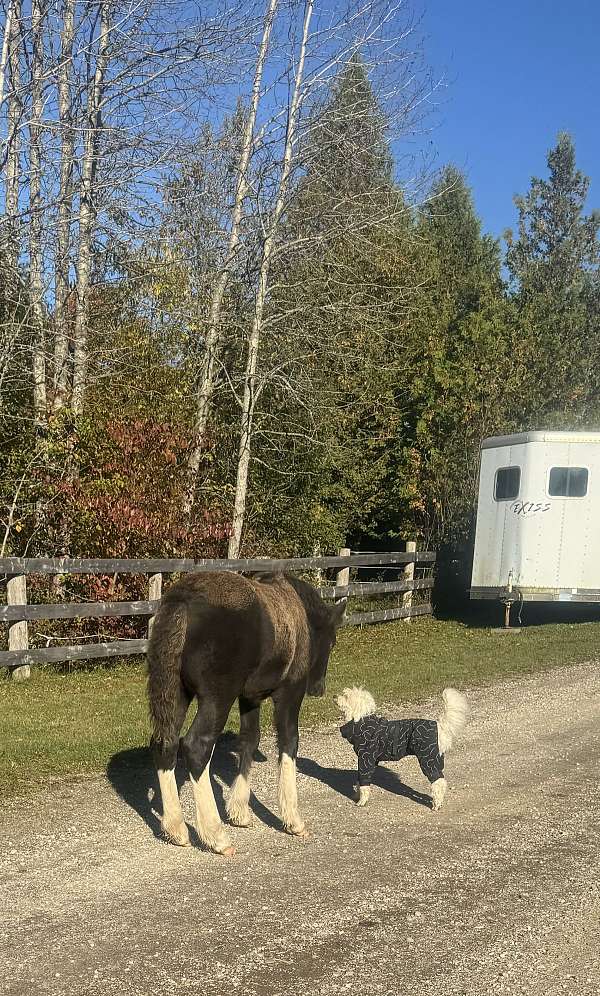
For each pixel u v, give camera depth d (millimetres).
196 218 15805
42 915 4457
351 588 15383
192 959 4023
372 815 6344
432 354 21203
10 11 12008
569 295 43531
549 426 21969
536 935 4387
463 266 35438
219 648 5168
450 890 4938
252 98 15773
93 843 5527
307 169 16469
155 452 13266
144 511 12492
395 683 11523
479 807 6578
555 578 16375
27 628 10469
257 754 7965
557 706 10359
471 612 20078
